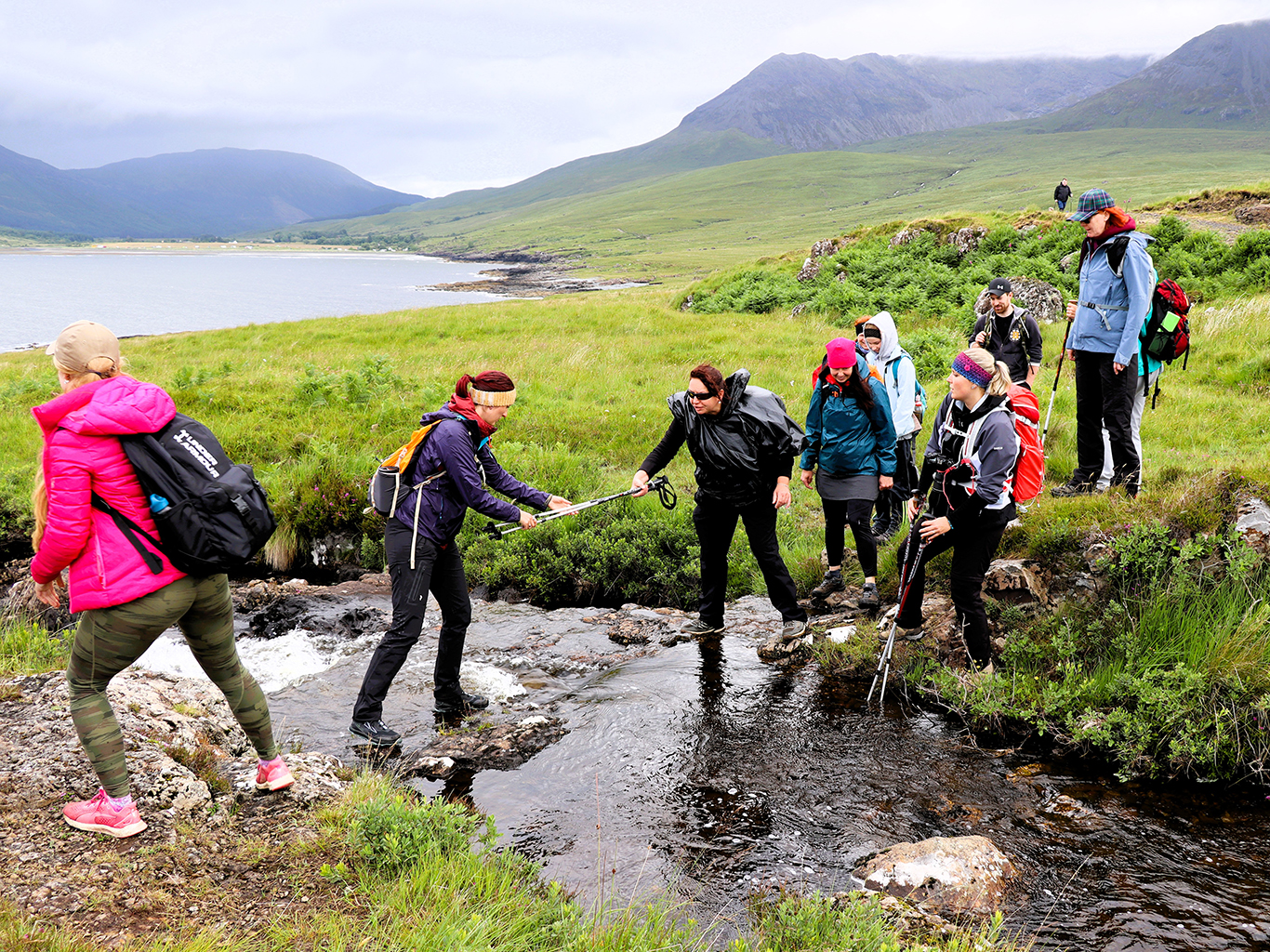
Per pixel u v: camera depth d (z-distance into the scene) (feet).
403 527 15.14
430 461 15.10
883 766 14.15
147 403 10.09
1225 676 14.52
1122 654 16.10
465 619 16.20
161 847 10.49
